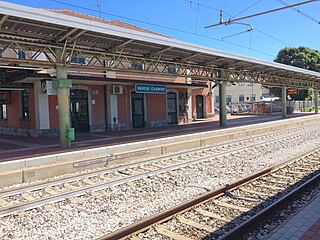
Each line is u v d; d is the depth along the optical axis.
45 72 16.25
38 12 8.74
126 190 7.12
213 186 7.35
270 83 26.42
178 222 5.09
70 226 5.11
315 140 15.41
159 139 13.62
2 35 10.53
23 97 18.19
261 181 7.57
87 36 11.52
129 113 21.17
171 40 12.93
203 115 30.48
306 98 49.59
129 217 5.45
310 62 47.09
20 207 5.93
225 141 15.99
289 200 5.85
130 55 14.67
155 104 23.19
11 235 4.81
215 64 19.11
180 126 22.28
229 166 9.60
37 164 9.32
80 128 18.64
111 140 14.03
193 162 9.98
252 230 4.70
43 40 11.30
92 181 8.16
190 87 25.09
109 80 18.12
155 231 4.74
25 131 17.72
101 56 13.77
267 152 12.09
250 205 5.90
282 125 22.70
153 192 6.97
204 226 4.92
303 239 4.09
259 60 18.88
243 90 61.97
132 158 11.34
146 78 22.39
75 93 18.45
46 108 16.66
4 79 16.03
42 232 4.91
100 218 5.45
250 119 28.31
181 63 16.86
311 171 8.54
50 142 14.01
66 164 9.32
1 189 7.66
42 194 7.12
